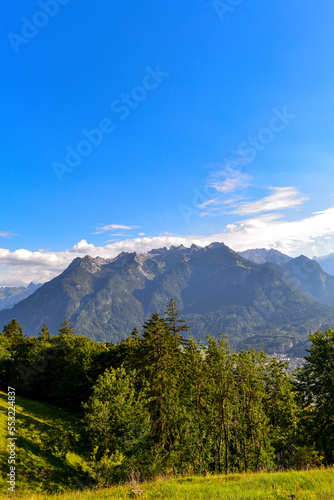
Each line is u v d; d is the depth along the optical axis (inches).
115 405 1158.3
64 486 1058.7
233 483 501.4
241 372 1131.3
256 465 1002.7
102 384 1245.7
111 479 912.3
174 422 1133.1
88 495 520.4
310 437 1102.4
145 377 1485.0
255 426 1074.7
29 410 1804.9
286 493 377.7
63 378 2170.3
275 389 1395.2
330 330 1157.7
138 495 465.1
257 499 371.9
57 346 2650.1
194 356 1266.0
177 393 1359.5
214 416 1111.6
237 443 1077.8
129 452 1064.8
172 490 470.9
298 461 994.7
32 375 2386.8
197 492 447.5
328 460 1016.9
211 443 1021.8
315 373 1129.4
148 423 1167.6
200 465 965.8
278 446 1275.8
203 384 1190.3
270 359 1428.4
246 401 1114.1
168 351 1457.9
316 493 362.3
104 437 1095.0
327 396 1072.8
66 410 2112.5
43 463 1168.8
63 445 1295.5
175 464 991.0
